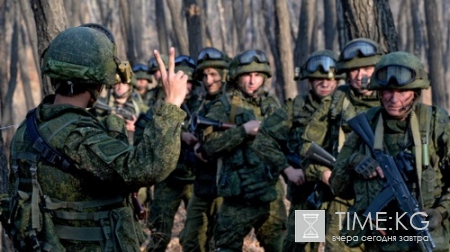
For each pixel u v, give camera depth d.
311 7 13.91
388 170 4.02
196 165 6.67
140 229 3.34
